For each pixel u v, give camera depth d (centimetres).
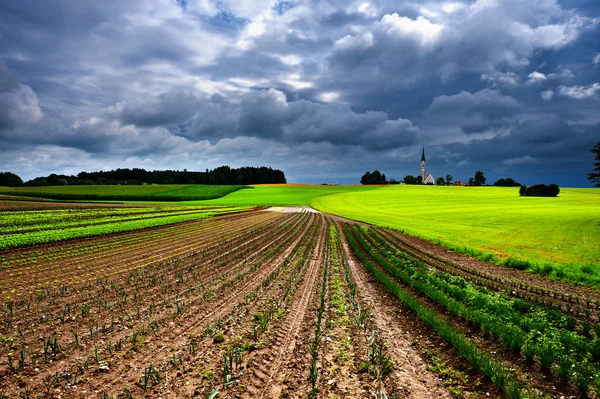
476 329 975
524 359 782
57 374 716
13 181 15275
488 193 11888
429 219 5509
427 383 687
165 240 2909
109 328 974
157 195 10094
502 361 779
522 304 1180
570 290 1567
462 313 1059
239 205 8581
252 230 3750
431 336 927
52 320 1034
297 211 7138
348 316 1102
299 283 1541
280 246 2647
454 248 2795
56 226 3381
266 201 9869
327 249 2594
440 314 1125
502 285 1598
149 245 2620
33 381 688
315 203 9094
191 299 1272
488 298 1255
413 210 7162
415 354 823
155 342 885
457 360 776
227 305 1205
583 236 3503
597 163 5272
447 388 667
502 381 642
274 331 966
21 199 7975
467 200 9431
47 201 7844
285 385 679
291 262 2025
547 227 4212
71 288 1396
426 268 1911
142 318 1063
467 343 828
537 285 1661
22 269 1714
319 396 637
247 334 939
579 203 8250
